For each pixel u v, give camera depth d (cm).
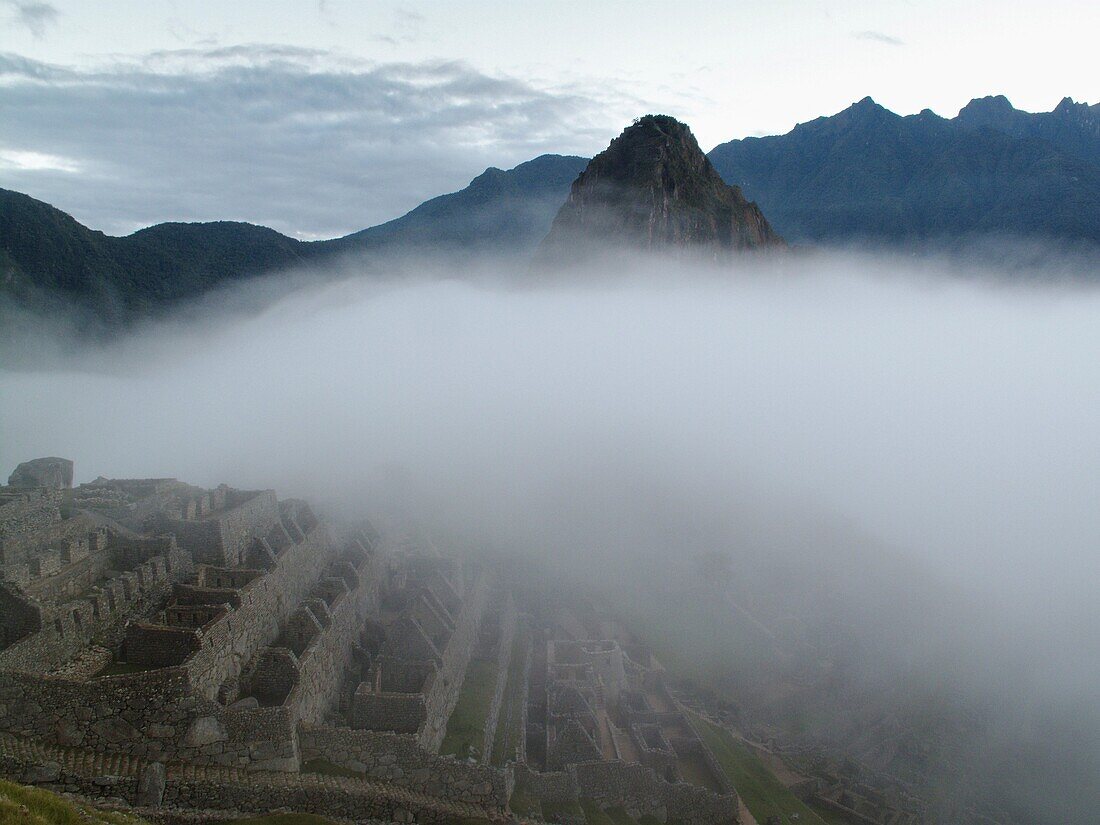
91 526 6650
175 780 5222
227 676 5975
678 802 7619
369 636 7981
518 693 8675
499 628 9650
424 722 6394
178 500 8075
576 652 10031
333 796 5556
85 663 5519
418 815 5816
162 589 6619
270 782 5441
